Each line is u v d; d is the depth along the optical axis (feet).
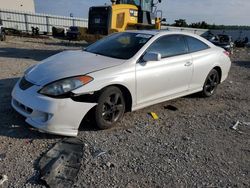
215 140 13.84
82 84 12.41
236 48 100.63
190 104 19.49
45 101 11.87
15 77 23.12
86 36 45.98
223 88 25.29
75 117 12.35
